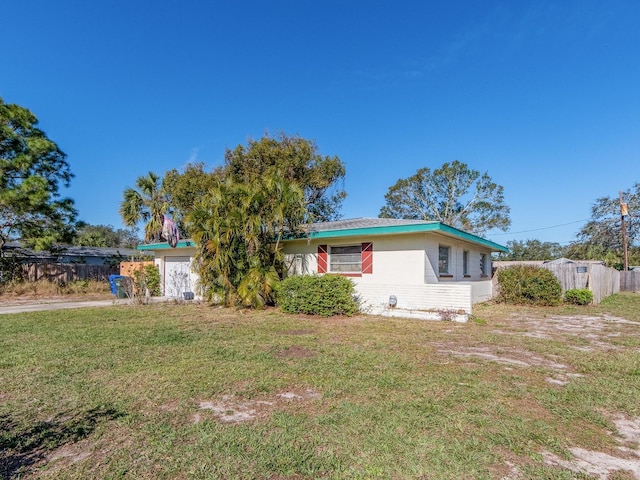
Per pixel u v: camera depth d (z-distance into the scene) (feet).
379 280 35.78
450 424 10.57
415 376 15.02
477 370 15.92
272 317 31.65
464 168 117.08
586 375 15.44
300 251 40.98
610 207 105.19
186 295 47.37
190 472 8.23
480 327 27.04
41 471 8.31
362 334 24.07
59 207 60.49
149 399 12.59
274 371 15.67
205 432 10.13
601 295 50.34
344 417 11.02
